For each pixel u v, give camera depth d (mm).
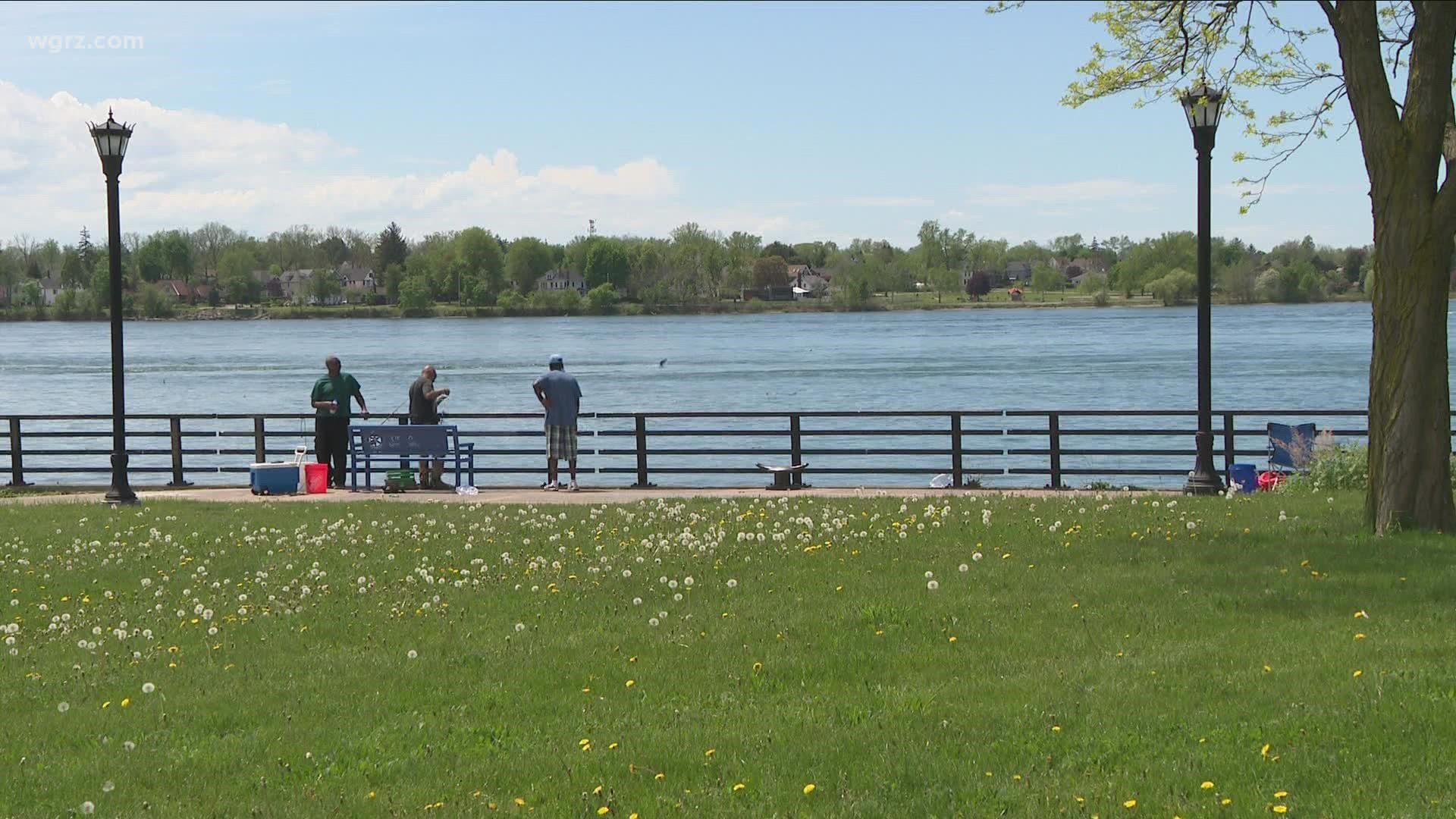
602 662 9836
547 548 14633
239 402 58344
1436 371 13391
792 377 70062
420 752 7973
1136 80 17562
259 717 8852
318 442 22062
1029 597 11297
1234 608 10578
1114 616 10516
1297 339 100375
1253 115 17859
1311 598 10703
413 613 11758
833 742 7727
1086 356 84250
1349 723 7496
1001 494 18531
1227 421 20797
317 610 11984
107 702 9320
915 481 30531
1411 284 13281
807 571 12797
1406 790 6566
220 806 7137
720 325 163000
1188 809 6496
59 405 57906
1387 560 11938
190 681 9812
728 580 12570
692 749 7754
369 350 105812
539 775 7465
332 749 8086
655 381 68750
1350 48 13344
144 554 15008
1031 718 7996
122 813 7055
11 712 9172
